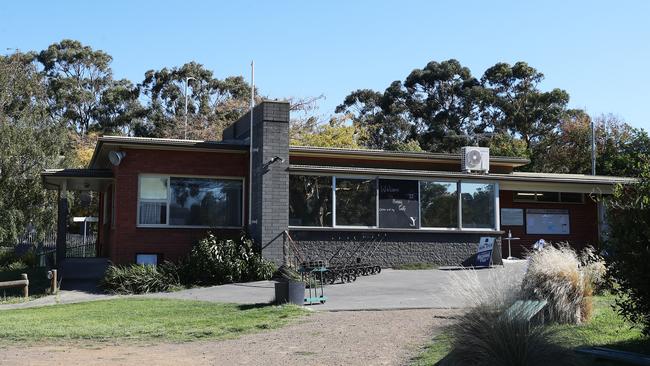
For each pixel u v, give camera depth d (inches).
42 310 572.7
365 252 815.7
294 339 392.8
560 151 1761.8
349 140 1667.1
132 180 803.4
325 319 457.1
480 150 911.0
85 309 562.6
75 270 815.7
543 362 248.4
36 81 1534.2
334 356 338.3
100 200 1056.8
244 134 890.1
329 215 810.2
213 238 762.8
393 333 391.5
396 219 832.9
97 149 836.0
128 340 411.2
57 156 1224.8
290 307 509.4
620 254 294.5
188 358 350.9
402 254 830.5
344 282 682.2
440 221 854.5
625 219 293.1
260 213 783.1
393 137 2326.5
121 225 792.9
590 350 291.3
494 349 252.1
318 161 917.8
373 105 2496.3
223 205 848.3
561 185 1014.4
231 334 423.5
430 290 607.2
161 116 2220.7
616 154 1568.7
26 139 1159.0
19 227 1125.1
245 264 745.0
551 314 364.5
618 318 376.8
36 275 868.6
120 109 2351.1
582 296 372.5
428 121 2377.0
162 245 808.3
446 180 864.9
